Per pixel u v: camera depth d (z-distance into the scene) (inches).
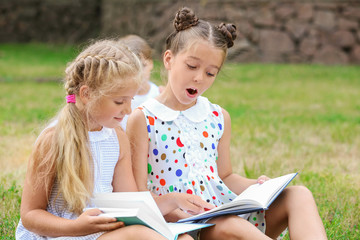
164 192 122.2
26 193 104.7
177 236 97.4
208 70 118.3
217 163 131.3
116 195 102.3
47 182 103.8
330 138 274.4
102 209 99.9
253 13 647.8
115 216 96.0
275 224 114.4
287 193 112.3
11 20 819.4
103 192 108.3
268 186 111.6
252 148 240.5
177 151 122.8
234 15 647.8
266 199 104.6
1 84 468.8
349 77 556.7
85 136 106.0
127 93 103.8
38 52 733.3
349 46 645.3
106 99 103.1
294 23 647.8
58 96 403.5
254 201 103.3
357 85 512.7
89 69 102.6
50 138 104.3
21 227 109.4
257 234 102.3
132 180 115.5
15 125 284.0
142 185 120.3
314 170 208.8
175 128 124.0
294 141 261.7
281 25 649.6
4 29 819.4
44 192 104.4
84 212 98.5
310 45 647.8
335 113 364.5
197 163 123.3
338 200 167.3
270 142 254.8
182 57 118.4
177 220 117.9
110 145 111.4
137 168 121.2
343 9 642.2
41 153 103.8
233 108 371.2
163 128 123.3
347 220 152.6
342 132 287.3
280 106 392.2
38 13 819.4
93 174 107.1
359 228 148.6
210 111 129.5
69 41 810.2
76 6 810.2
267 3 645.9
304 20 645.9
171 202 112.6
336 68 612.7
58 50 757.3
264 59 650.2
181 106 125.9
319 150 244.4
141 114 123.0
